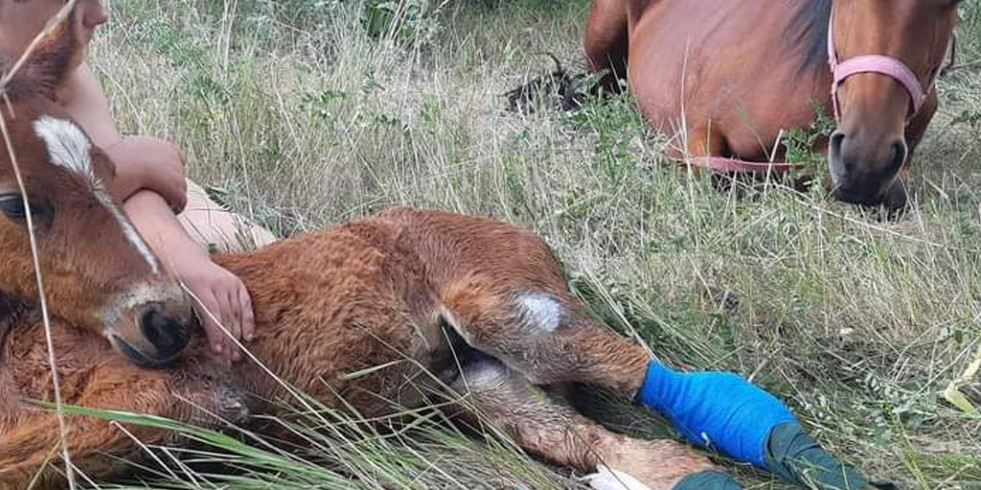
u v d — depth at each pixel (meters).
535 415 1.45
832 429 1.46
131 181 1.48
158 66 2.65
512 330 1.43
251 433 1.35
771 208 1.99
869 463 1.39
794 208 1.94
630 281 1.77
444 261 1.48
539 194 2.06
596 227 1.99
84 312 1.31
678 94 2.51
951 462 1.34
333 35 2.97
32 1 1.54
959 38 3.06
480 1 3.66
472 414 1.48
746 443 1.36
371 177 2.22
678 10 2.66
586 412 1.53
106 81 2.51
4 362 1.35
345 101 2.39
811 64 2.20
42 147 1.29
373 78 2.47
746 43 2.33
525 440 1.45
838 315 1.70
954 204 2.12
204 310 1.37
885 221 2.04
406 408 1.47
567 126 2.43
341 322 1.41
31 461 1.25
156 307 1.28
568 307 1.46
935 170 2.34
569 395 1.52
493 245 1.48
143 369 1.33
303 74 2.74
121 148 1.50
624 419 1.51
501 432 1.43
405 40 2.97
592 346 1.44
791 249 1.86
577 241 1.96
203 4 3.27
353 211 2.10
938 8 1.97
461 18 3.52
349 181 2.18
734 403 1.38
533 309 1.43
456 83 2.81
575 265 1.82
